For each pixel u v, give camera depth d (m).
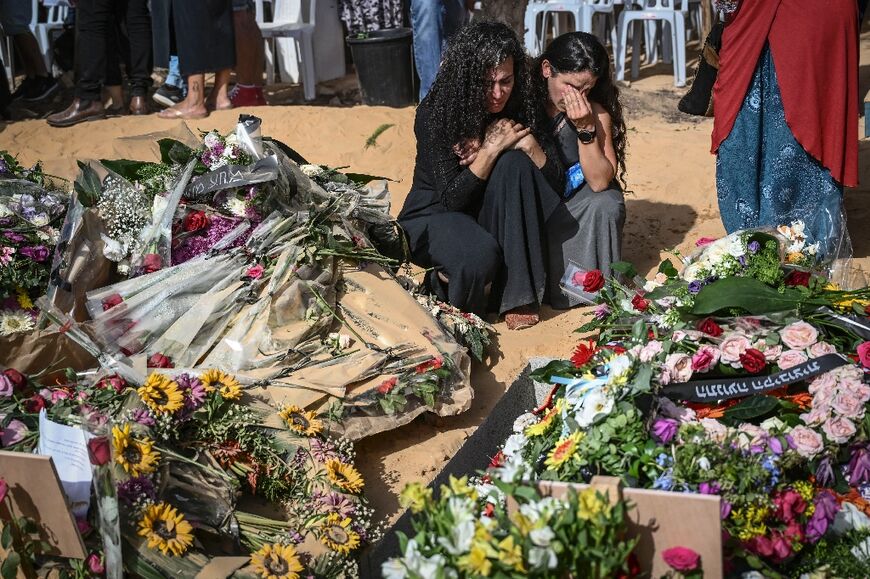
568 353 4.36
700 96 5.61
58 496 2.48
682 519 2.19
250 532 2.94
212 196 4.14
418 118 4.75
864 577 2.51
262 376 3.56
